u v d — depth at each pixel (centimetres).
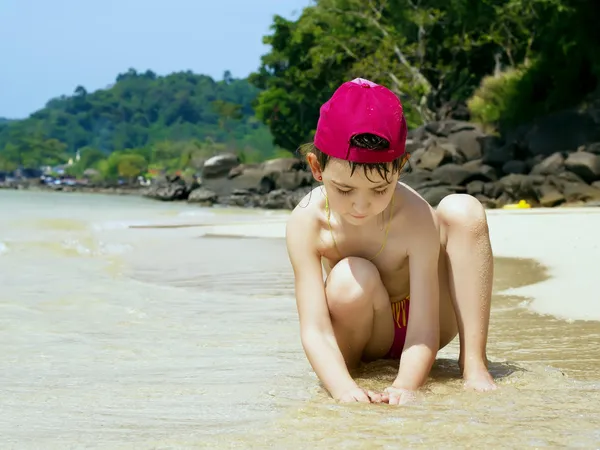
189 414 255
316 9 4562
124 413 258
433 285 309
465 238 311
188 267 782
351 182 271
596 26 3080
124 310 504
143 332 428
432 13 4103
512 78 3400
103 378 315
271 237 1200
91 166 16100
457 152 3073
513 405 255
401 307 327
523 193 2541
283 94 6088
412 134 3403
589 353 358
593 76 3167
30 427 240
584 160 2461
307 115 6128
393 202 310
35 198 4066
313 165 287
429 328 305
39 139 18475
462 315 310
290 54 5272
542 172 2608
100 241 1070
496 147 3059
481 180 2789
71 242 1022
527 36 3797
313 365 296
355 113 269
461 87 4538
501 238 938
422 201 314
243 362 347
